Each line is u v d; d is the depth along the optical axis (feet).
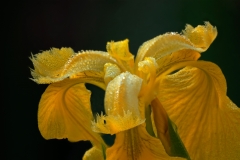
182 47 1.01
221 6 1.55
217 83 1.03
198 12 1.58
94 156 1.08
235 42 1.52
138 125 0.93
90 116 1.06
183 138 1.05
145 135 0.93
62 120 1.05
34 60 1.01
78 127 1.06
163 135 0.99
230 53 1.51
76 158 1.66
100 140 1.05
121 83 0.93
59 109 1.05
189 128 1.05
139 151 0.93
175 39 1.01
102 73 1.01
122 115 0.91
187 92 1.05
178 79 1.06
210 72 1.03
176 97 1.06
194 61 1.03
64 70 1.00
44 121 1.04
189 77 1.06
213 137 1.05
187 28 1.03
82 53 1.01
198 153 1.05
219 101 1.04
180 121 1.05
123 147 0.93
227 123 1.04
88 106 1.07
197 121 1.05
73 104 1.06
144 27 1.67
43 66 1.01
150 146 0.93
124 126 0.89
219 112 1.04
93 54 1.01
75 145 1.67
